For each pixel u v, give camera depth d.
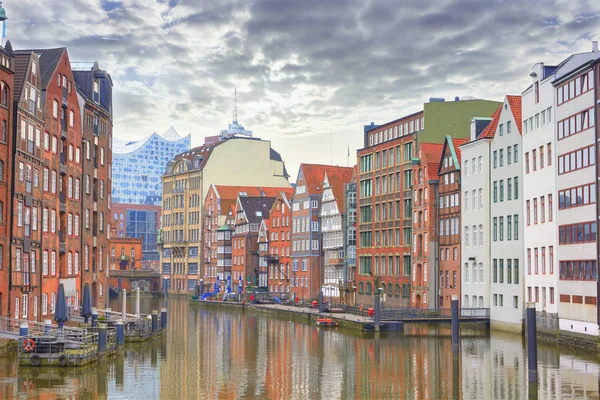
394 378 52.19
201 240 176.88
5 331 54.12
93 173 89.06
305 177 133.75
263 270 150.25
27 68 65.75
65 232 77.75
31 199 66.12
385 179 109.81
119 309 129.38
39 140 68.88
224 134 196.38
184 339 77.12
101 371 53.25
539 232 74.00
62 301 56.66
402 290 103.94
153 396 45.25
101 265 92.12
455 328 65.75
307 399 45.09
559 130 69.44
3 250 59.69
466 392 47.03
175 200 189.75
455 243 92.44
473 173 88.56
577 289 65.50
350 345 71.31
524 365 57.09
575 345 65.19
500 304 82.19
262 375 53.44
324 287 128.38
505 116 82.56
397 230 106.00
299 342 74.19
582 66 64.44
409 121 107.62
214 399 44.75
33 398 43.53
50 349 52.91
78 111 82.12
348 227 119.38
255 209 157.25
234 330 87.56
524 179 77.38
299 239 135.25
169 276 189.75
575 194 66.38
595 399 44.38
